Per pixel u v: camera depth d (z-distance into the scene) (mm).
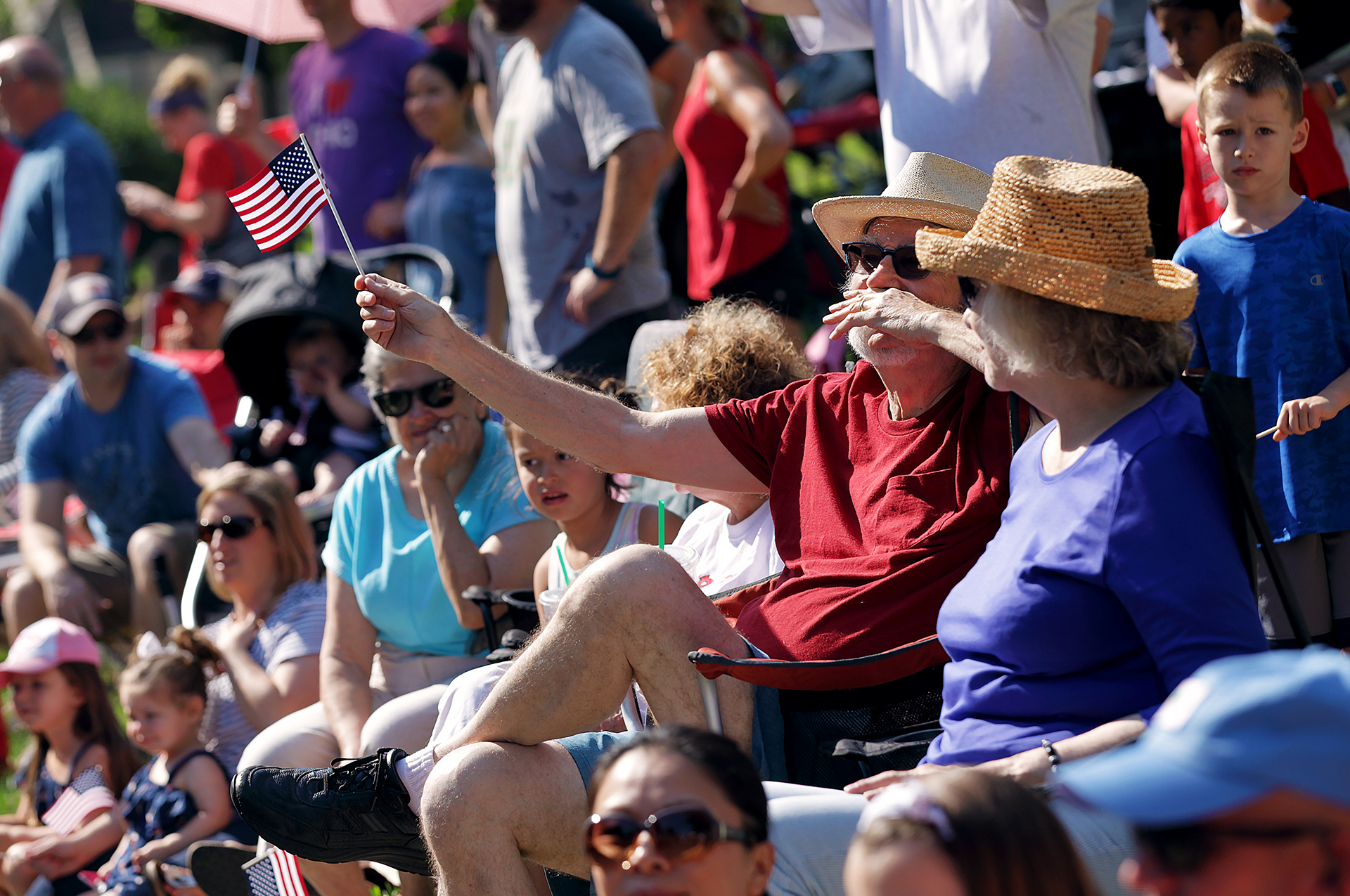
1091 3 17203
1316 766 5422
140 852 18281
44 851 19312
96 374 26031
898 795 7113
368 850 12703
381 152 30797
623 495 16531
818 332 26531
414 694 15578
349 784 12555
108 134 83625
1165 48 19984
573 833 11281
